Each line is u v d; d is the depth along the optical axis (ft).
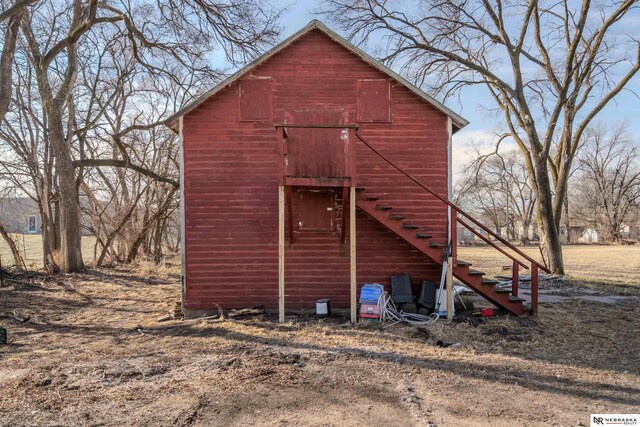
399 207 36.27
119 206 88.99
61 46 58.44
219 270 36.04
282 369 22.18
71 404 17.81
